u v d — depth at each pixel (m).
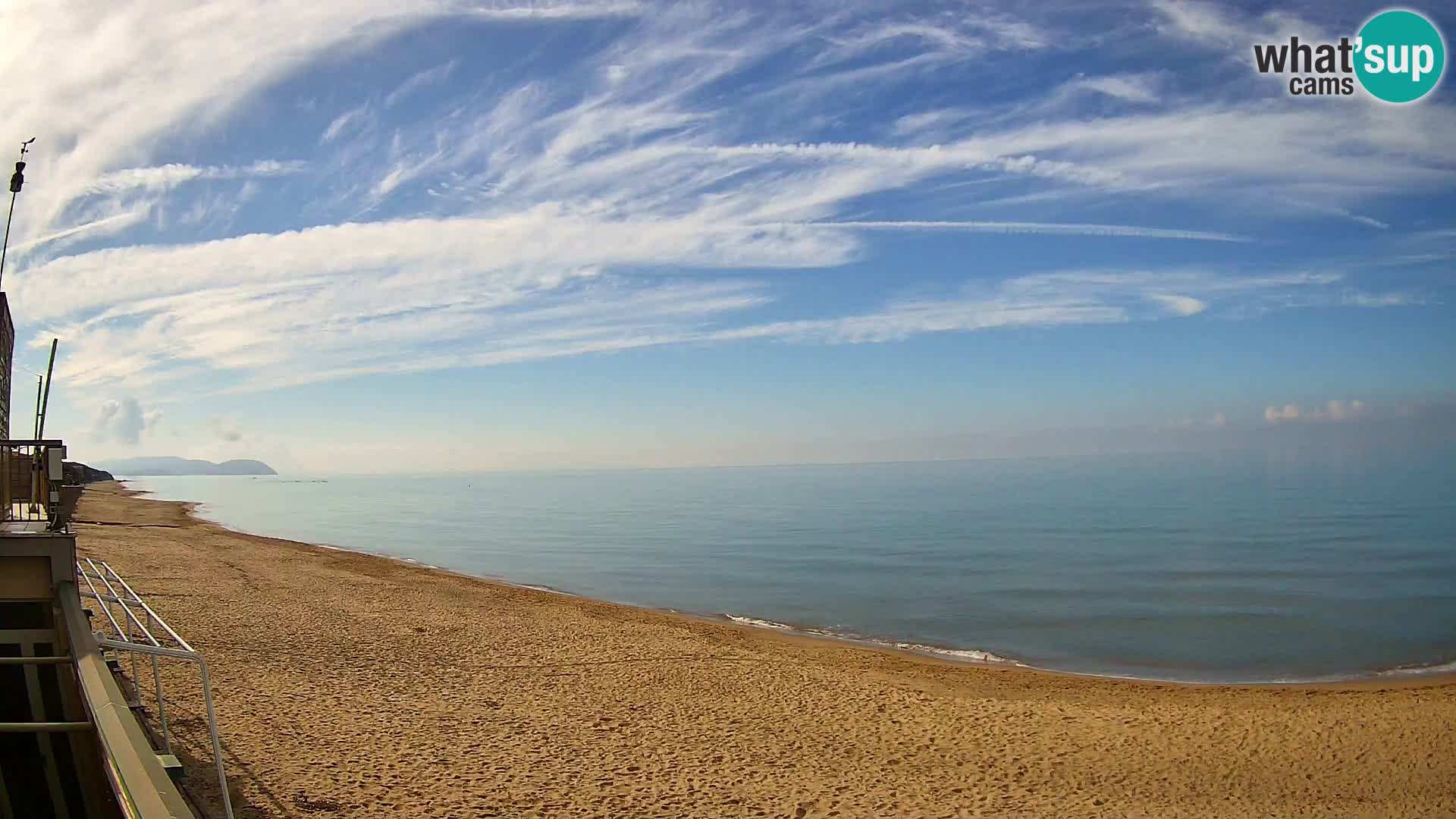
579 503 100.31
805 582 30.36
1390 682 16.14
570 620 19.89
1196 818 8.78
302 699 11.15
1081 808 8.94
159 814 4.98
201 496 123.75
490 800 8.20
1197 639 20.30
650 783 9.02
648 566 35.53
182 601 18.19
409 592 23.33
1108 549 39.00
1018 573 31.55
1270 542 40.22
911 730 11.58
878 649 18.78
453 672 13.70
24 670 8.89
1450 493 76.06
